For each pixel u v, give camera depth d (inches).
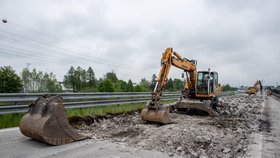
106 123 330.6
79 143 221.9
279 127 346.6
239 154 207.2
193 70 494.3
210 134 270.7
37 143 213.5
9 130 253.1
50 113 211.3
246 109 618.2
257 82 1904.5
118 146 215.8
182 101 469.7
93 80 2679.6
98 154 191.0
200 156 199.6
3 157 174.2
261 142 248.7
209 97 493.7
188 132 265.1
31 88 2346.2
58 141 211.5
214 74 510.3
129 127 298.7
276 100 1112.8
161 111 320.2
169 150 209.2
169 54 385.4
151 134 258.7
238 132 298.7
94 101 424.8
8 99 287.0
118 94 515.5
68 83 2591.0
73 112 350.3
